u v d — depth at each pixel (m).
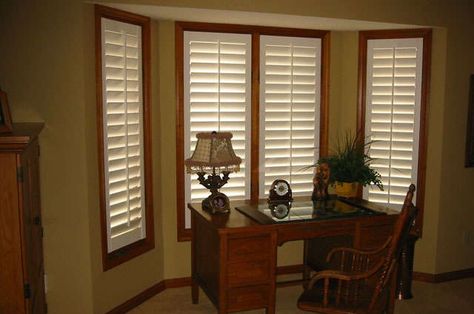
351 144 3.99
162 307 3.47
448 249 3.96
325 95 3.96
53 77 2.86
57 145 2.91
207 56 3.63
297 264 4.13
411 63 3.81
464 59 3.78
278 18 3.38
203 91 3.66
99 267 3.12
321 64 3.94
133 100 3.34
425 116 3.81
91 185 3.01
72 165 2.93
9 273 2.15
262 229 2.88
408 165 3.91
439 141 3.81
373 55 3.89
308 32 3.86
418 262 3.98
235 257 2.86
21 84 2.84
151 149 3.52
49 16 2.82
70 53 2.85
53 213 2.95
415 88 3.82
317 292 2.70
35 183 2.60
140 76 3.40
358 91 3.95
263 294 2.96
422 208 3.91
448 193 3.89
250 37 3.71
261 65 3.76
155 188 3.61
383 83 3.90
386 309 2.60
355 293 2.55
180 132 3.65
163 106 3.61
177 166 3.69
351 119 4.02
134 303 3.46
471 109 3.85
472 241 4.03
